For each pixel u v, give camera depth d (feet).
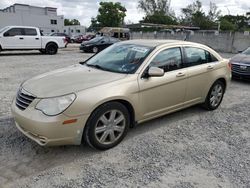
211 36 84.89
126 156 11.21
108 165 10.49
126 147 11.99
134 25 174.81
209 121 15.57
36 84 11.41
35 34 52.65
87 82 11.22
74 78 11.73
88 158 10.94
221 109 17.97
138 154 11.40
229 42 79.36
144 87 12.36
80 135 10.54
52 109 9.98
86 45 61.72
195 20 234.58
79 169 10.15
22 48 51.34
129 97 11.75
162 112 13.80
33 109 10.28
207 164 10.77
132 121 12.54
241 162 11.01
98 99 10.67
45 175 9.69
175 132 13.80
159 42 14.58
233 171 10.30
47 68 34.58
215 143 12.72
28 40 51.70
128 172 10.05
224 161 11.05
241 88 25.13
